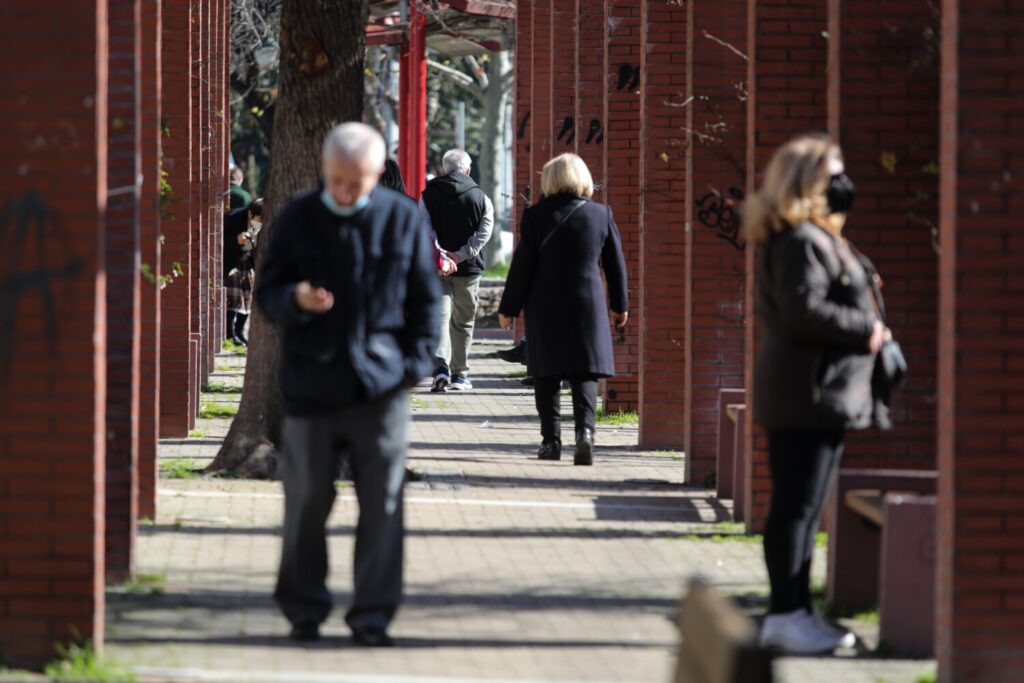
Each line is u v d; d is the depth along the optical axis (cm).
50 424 2345
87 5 2323
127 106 2777
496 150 14612
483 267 6838
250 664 2416
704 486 4334
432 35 10244
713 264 4397
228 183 8850
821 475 2564
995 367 2283
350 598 2895
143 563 3141
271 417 4266
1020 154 2280
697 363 4391
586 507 3944
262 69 10275
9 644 2366
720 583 3091
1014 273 2281
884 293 3153
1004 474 2288
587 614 2833
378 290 2491
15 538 2359
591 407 4709
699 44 4356
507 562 3269
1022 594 2292
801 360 2511
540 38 8219
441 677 2373
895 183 3141
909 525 2589
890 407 3175
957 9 2275
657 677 2417
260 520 3616
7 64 2325
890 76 3123
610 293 4725
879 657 2578
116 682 2266
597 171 6525
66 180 2334
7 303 2338
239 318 9106
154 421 3572
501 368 8062
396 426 2531
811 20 3638
